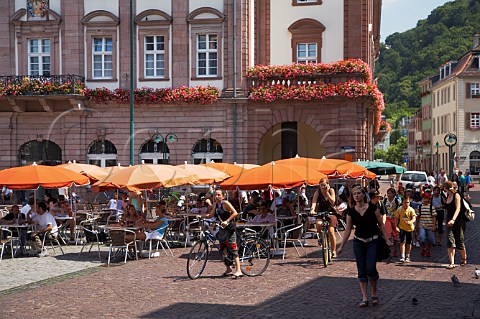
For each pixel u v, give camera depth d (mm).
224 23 38312
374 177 25781
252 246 16375
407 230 18125
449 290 13789
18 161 39125
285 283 14992
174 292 14016
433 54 146375
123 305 12680
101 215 26516
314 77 37500
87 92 38312
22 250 21156
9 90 37625
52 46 39094
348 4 39469
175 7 38562
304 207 25531
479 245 22062
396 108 147125
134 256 20156
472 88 87625
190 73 38531
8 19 39281
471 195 55125
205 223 22656
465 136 87688
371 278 12172
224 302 12844
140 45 38719
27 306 12719
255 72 38062
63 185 21656
